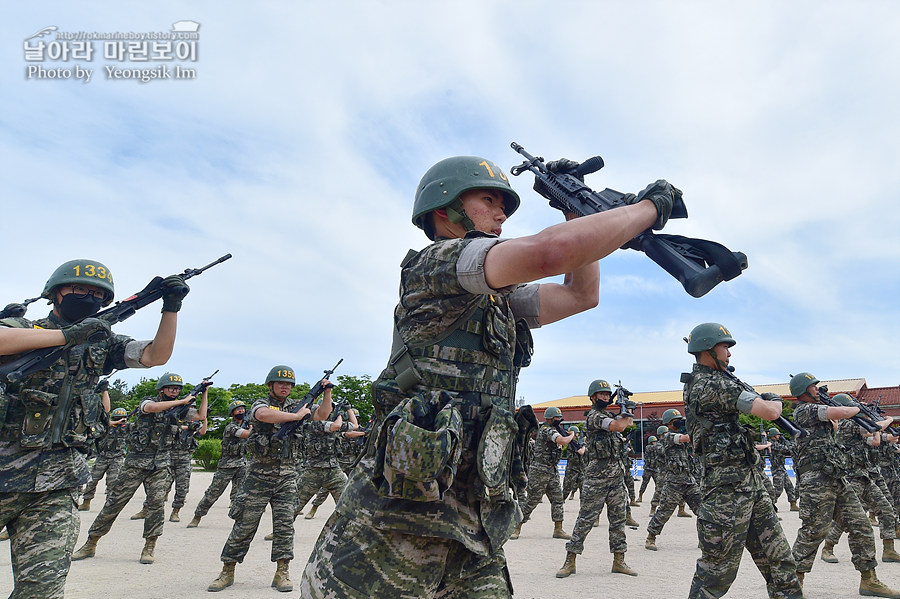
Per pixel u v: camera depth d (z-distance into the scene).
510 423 2.24
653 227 2.03
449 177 2.41
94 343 4.23
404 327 2.26
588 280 2.67
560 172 2.57
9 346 3.63
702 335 5.79
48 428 3.91
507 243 1.86
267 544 10.23
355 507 2.11
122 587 6.86
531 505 11.72
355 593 2.00
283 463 7.20
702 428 5.39
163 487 8.55
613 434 8.41
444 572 2.12
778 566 5.05
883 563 8.95
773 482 17.58
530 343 2.60
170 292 4.25
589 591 7.01
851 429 9.73
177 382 10.16
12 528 3.90
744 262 1.92
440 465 1.86
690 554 9.71
